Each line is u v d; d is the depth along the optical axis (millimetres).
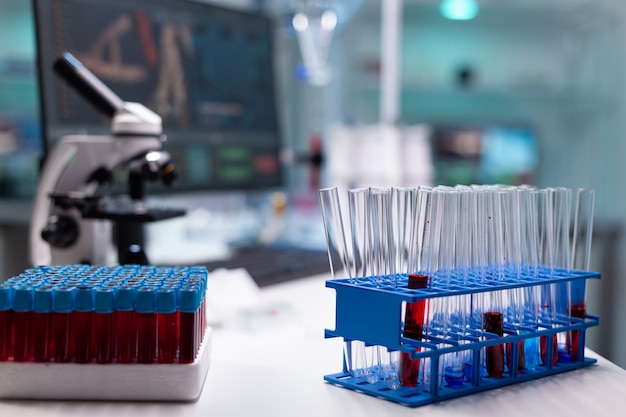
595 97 3861
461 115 4078
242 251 1917
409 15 4082
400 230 890
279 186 2287
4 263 1724
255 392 856
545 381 924
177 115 1885
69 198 1248
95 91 1276
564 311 1015
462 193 898
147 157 1245
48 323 818
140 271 978
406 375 859
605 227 3211
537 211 986
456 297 888
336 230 932
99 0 1645
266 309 1254
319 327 1209
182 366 808
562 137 4055
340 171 2574
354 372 907
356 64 3932
